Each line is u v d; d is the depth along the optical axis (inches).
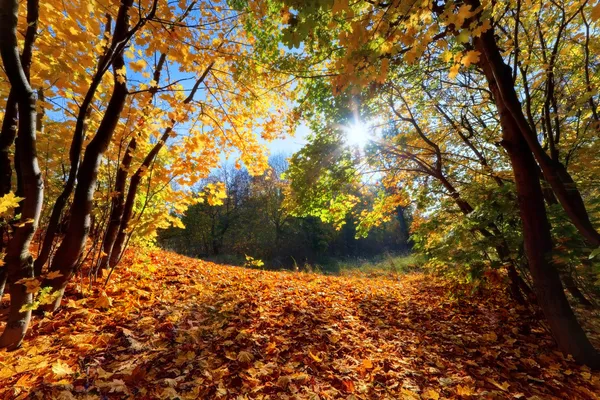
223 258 765.3
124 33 108.3
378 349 136.3
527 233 138.0
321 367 110.5
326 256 903.1
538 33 179.0
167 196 174.2
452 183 264.7
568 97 184.4
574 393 111.3
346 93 189.3
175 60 135.5
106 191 160.6
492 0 103.9
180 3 127.8
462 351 145.6
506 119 140.6
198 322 132.4
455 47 187.2
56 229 117.6
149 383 85.0
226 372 96.0
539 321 172.1
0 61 101.7
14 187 131.0
